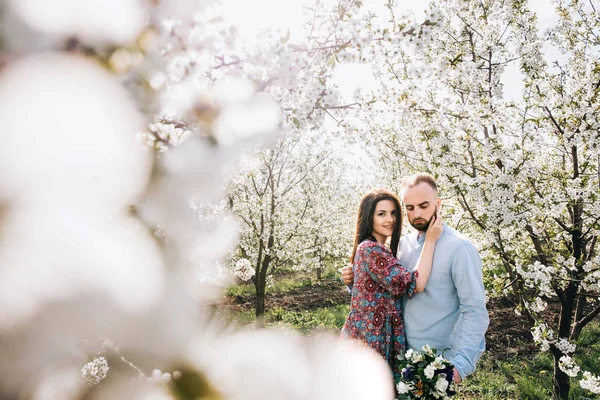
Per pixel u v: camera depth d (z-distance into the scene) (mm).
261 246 9188
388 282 2615
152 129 652
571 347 4875
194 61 882
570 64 4898
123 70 519
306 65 1668
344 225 12438
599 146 4430
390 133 5191
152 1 727
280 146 8203
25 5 396
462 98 5203
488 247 5355
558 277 4820
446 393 2180
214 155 527
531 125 4785
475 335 2490
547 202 4777
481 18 4867
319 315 9555
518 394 5586
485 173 5027
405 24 1780
